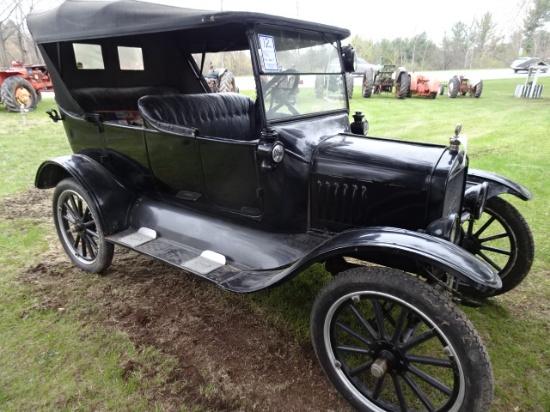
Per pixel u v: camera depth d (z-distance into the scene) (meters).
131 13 2.24
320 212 2.31
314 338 1.89
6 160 5.86
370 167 2.10
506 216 2.59
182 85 4.03
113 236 2.78
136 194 3.01
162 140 2.60
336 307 1.79
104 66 3.39
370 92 14.77
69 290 2.83
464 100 13.93
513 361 2.21
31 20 2.95
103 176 2.90
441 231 1.84
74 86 3.20
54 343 2.30
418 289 1.58
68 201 3.05
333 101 2.86
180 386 2.02
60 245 3.50
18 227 3.80
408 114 10.51
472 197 2.38
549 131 7.94
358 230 1.83
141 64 3.67
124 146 2.86
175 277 3.02
